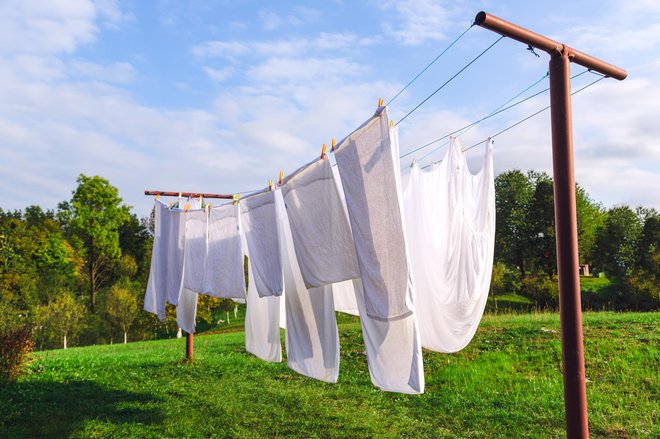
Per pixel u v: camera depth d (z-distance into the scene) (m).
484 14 3.84
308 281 5.48
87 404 8.34
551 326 12.93
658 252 33.56
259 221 6.69
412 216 5.53
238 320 35.34
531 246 36.72
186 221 9.56
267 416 7.73
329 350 5.66
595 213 41.69
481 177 5.65
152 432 6.98
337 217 5.12
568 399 3.94
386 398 8.59
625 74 4.74
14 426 7.10
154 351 15.45
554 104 4.18
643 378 8.48
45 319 28.67
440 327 5.43
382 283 4.39
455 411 7.71
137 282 39.66
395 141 4.43
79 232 42.62
